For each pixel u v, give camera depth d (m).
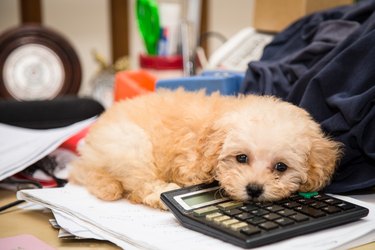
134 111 0.87
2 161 0.90
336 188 0.78
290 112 0.77
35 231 0.70
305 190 0.77
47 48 1.37
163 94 0.92
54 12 1.69
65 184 0.88
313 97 0.82
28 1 1.59
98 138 0.84
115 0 1.65
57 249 0.64
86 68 1.75
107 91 1.50
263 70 0.93
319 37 0.94
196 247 0.58
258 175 0.73
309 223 0.62
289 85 0.91
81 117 1.21
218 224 0.61
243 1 1.85
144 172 0.80
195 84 0.99
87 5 1.71
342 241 0.61
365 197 0.78
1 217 0.75
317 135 0.77
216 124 0.78
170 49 1.36
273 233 0.59
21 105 1.19
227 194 0.74
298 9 1.12
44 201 0.73
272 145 0.73
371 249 0.62
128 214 0.72
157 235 0.62
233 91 0.99
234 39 1.23
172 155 0.81
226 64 1.17
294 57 0.93
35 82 1.37
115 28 1.68
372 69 0.79
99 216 0.69
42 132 1.07
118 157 0.81
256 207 0.67
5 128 1.09
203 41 1.75
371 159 0.79
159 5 1.38
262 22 1.22
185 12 1.56
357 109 0.76
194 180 0.79
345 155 0.79
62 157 0.99
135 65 1.75
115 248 0.64
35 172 0.94
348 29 0.92
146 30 1.35
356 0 1.28
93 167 0.83
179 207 0.67
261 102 0.80
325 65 0.85
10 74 1.35
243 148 0.75
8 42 1.34
